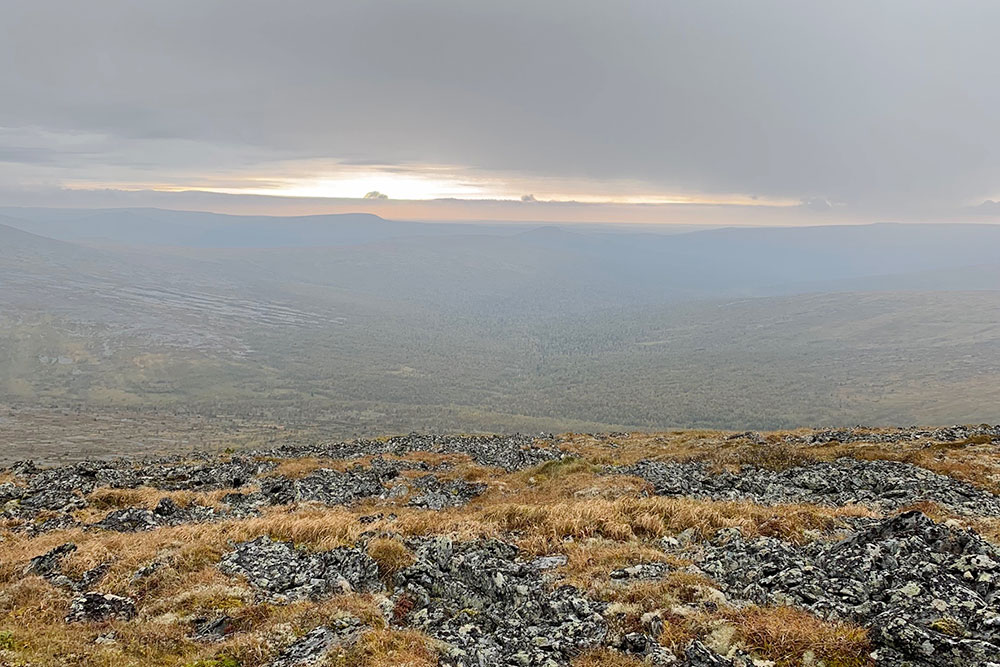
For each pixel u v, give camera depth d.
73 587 17.47
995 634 11.16
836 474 34.44
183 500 32.22
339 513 28.55
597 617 14.29
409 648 13.05
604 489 33.06
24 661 12.34
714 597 14.62
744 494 31.61
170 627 14.70
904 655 11.20
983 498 27.70
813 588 14.70
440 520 24.48
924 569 14.19
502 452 53.06
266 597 16.77
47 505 31.55
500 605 15.98
